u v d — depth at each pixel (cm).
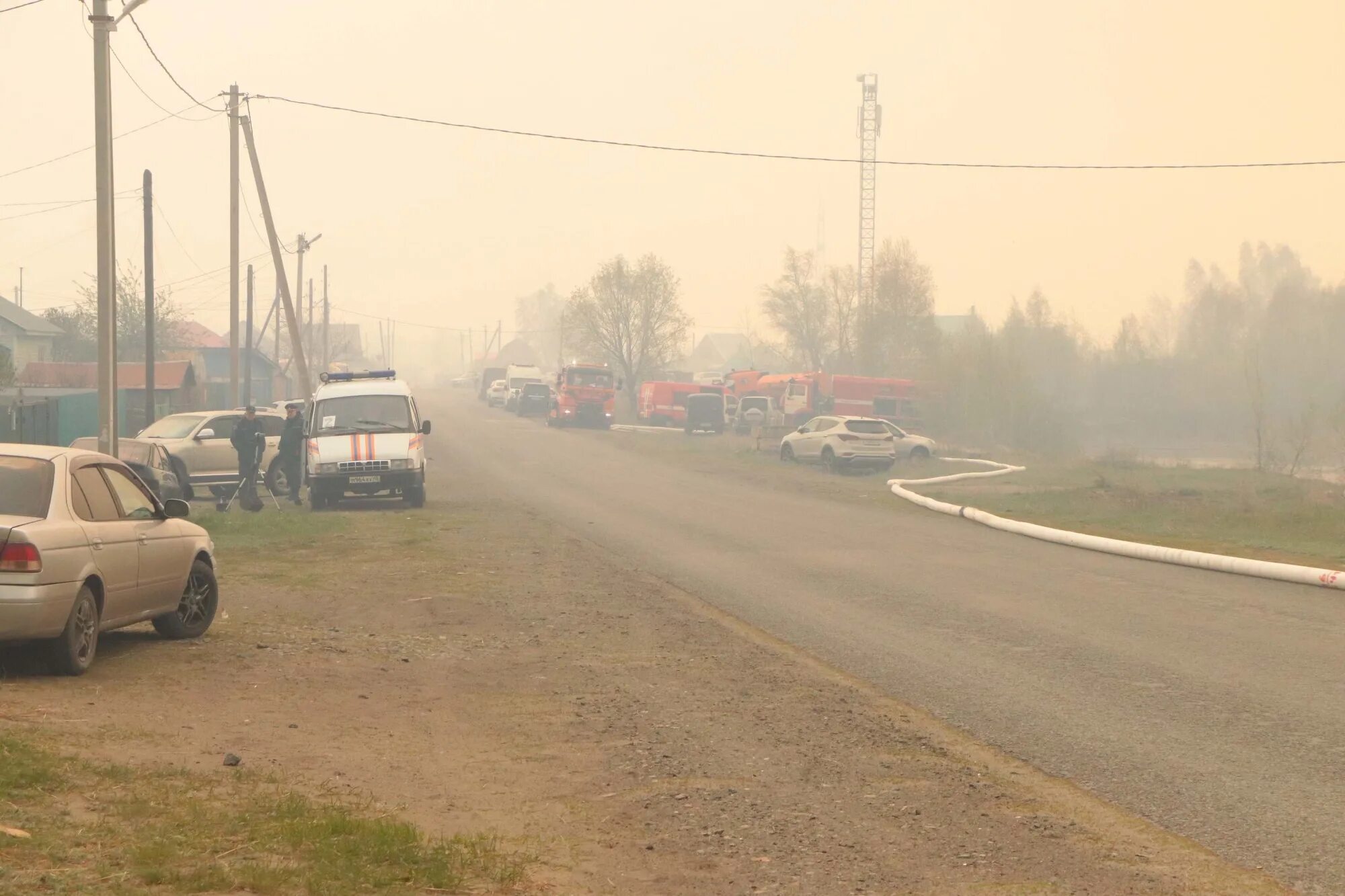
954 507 2519
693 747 719
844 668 980
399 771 653
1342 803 621
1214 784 654
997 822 583
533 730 758
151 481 1964
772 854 531
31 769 570
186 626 1013
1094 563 1700
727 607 1305
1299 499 2658
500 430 6169
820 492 3106
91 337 6175
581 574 1541
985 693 887
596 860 517
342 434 2517
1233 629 1156
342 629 1120
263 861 477
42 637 791
